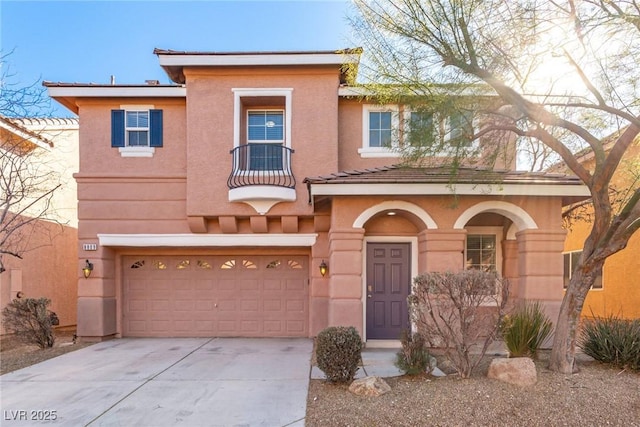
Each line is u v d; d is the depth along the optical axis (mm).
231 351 9422
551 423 4926
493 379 6070
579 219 13125
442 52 6730
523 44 6555
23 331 9914
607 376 6129
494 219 10438
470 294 6242
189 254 11562
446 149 7477
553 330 8625
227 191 10516
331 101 10594
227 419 5312
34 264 13367
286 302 11539
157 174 10992
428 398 5586
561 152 6746
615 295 13250
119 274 11508
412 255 9906
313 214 10523
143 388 6605
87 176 10961
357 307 9023
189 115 10578
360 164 11047
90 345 10289
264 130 11258
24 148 12156
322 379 6910
